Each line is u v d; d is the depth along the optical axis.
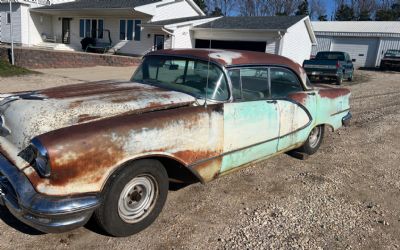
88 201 2.53
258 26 21.77
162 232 3.11
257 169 4.79
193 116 3.17
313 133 5.29
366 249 3.08
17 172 2.59
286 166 4.98
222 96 3.52
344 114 5.71
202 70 3.61
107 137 2.61
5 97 3.53
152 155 2.88
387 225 3.52
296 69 4.54
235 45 22.77
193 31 24.03
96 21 26.53
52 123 2.70
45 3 29.95
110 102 3.05
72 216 2.50
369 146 6.30
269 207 3.71
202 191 3.98
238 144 3.66
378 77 22.77
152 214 3.12
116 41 25.62
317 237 3.20
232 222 3.36
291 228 3.32
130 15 24.33
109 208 2.76
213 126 3.35
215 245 2.97
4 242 2.80
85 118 2.79
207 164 3.38
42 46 27.72
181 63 3.81
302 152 5.30
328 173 4.82
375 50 32.72
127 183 2.83
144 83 3.94
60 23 28.92
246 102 3.71
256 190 4.12
